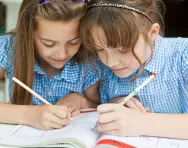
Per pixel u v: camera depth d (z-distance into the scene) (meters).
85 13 0.75
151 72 0.85
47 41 0.79
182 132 0.67
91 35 0.72
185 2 1.39
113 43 0.69
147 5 0.75
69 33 0.77
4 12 1.51
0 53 0.92
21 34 0.84
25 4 0.81
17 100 0.89
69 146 0.61
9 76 0.96
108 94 0.94
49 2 0.76
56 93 0.95
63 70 0.92
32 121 0.74
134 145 0.63
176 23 1.41
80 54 0.89
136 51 0.72
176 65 0.86
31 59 0.85
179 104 0.91
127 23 0.69
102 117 0.67
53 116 0.72
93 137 0.66
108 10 0.70
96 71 0.92
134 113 0.69
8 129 0.73
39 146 0.63
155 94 0.88
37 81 0.93
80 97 0.92
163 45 0.87
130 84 0.88
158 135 0.67
